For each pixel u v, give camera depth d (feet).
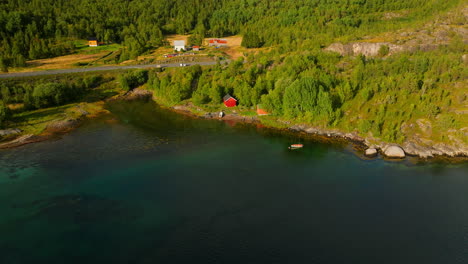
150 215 204.95
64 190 234.79
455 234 190.19
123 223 196.85
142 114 418.10
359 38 611.06
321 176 255.29
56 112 411.34
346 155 290.35
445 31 591.37
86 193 230.89
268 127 362.94
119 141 328.90
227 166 272.92
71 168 269.44
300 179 250.78
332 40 605.73
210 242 181.98
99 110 431.02
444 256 173.88
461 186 239.50
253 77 467.93
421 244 182.39
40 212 207.41
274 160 283.59
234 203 218.79
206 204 217.36
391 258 171.63
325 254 173.78
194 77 510.99
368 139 312.91
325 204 218.18
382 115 337.31
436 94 359.66
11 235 186.09
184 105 444.14
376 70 437.17
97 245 179.01
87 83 499.51
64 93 447.42
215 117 399.24
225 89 440.86
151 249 176.35
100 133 351.46
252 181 248.11
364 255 173.37
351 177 252.83
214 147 313.12
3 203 217.15
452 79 397.39
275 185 242.17
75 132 353.92
